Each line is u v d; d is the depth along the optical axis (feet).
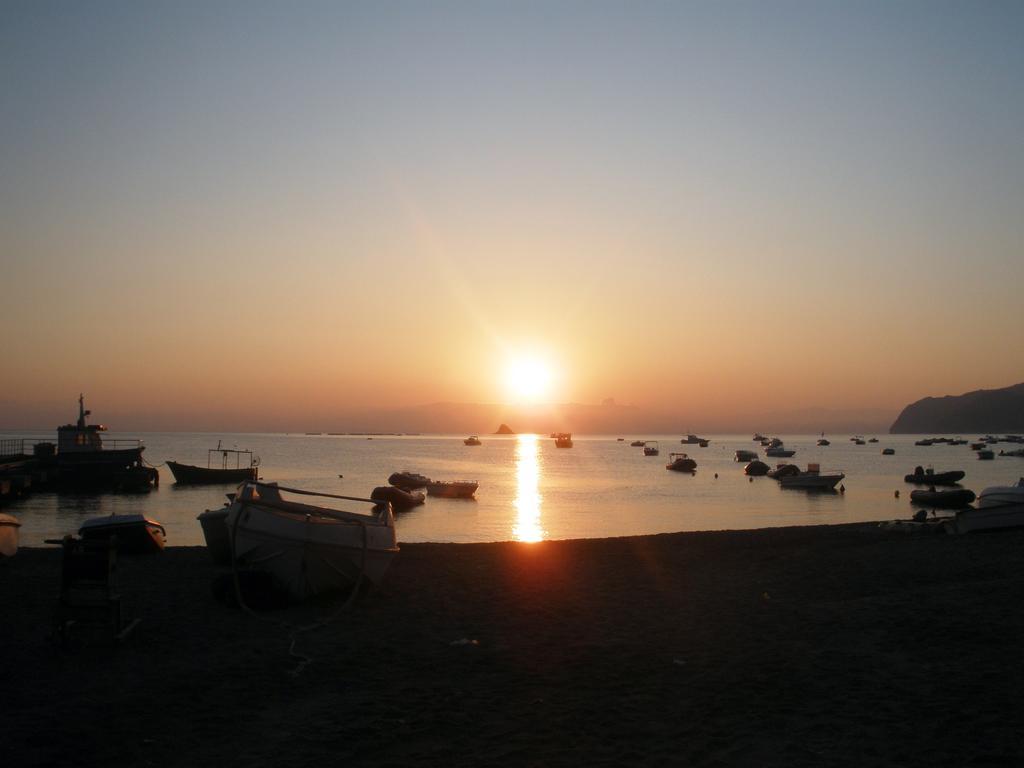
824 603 57.93
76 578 42.83
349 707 34.45
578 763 28.35
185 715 33.22
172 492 258.57
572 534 163.63
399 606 56.90
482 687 37.60
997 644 44.21
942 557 79.61
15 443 285.23
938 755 28.71
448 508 223.10
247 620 51.13
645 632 49.37
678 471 435.53
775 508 225.76
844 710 33.71
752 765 28.12
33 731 31.09
